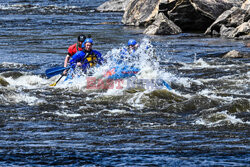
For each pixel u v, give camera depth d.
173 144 22.34
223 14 81.12
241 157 20.34
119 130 25.02
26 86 38.00
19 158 20.39
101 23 99.81
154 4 97.06
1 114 28.36
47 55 57.19
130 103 31.48
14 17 109.94
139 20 97.06
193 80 40.19
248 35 73.12
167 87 36.66
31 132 24.59
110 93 35.34
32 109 29.78
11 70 46.41
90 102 31.78
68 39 73.38
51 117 27.80
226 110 29.05
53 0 162.62
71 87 37.50
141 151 21.31
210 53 57.44
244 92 35.47
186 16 89.12
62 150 21.48
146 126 25.92
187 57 54.81
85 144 22.47
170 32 82.81
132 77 37.28
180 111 29.62
